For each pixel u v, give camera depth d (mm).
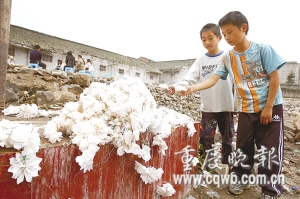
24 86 3496
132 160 1272
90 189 1030
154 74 21766
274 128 1758
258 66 1768
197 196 1931
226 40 1792
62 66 10727
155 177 1318
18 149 791
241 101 1930
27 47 12328
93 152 943
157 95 6238
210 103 2246
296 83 20375
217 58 2227
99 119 1061
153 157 1396
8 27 2479
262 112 1768
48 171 870
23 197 810
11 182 785
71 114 1051
